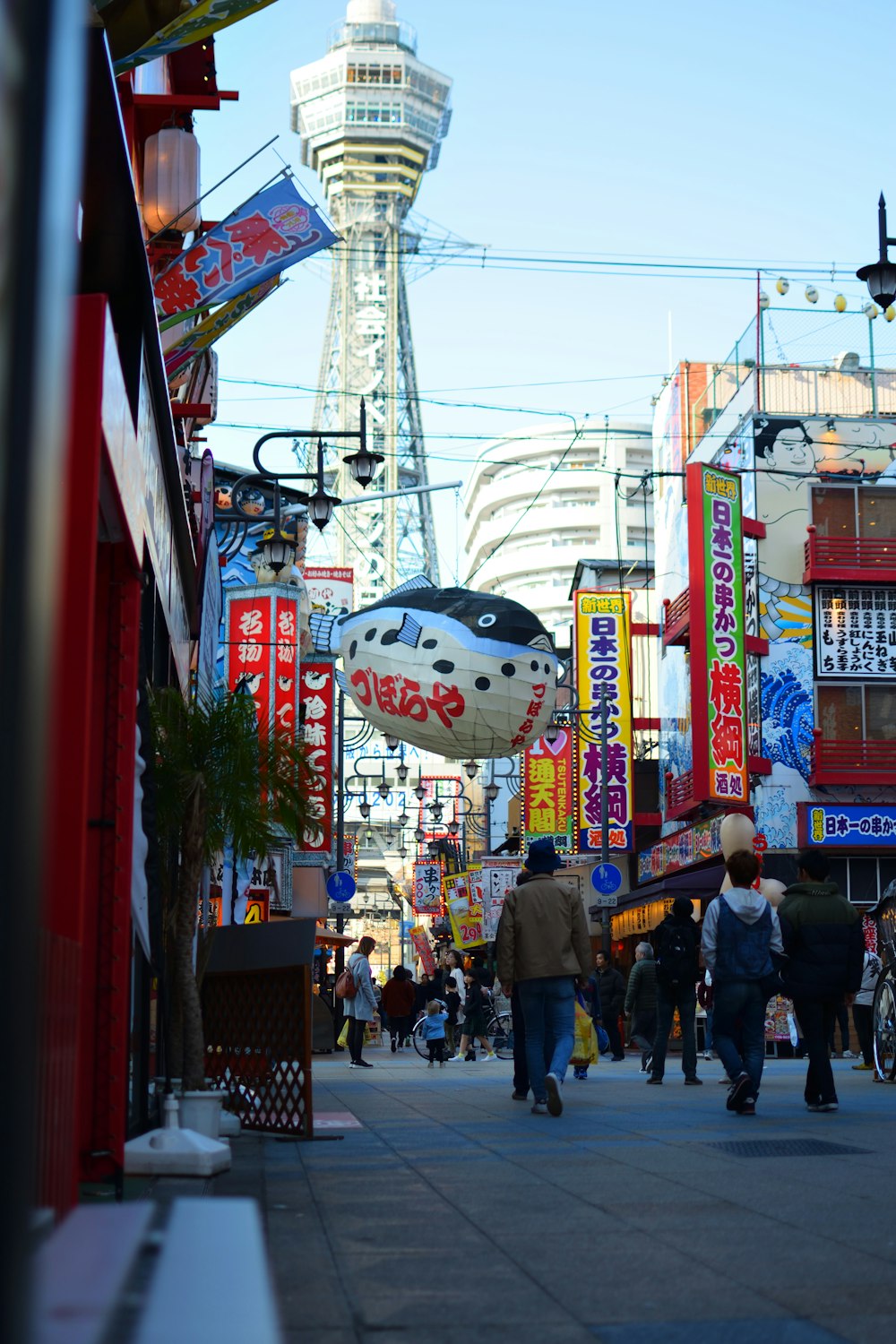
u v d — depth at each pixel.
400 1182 8.87
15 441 1.10
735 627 41.25
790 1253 6.15
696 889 40.09
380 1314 4.90
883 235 21.62
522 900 14.85
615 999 35.06
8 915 1.06
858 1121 13.34
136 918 9.02
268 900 41.84
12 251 1.14
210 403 23.36
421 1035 37.75
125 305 11.11
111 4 9.59
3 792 1.07
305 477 26.64
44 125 1.18
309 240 15.30
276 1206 7.74
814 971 14.27
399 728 24.58
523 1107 15.83
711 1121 13.45
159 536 13.88
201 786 13.03
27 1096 1.04
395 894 118.25
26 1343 1.01
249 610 41.12
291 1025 12.54
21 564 1.09
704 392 53.88
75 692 6.55
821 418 46.16
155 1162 9.18
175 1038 12.58
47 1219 2.45
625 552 191.88
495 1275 5.66
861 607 45.00
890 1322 4.70
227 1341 1.47
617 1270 5.77
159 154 17.56
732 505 41.72
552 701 24.56
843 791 43.88
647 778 54.06
